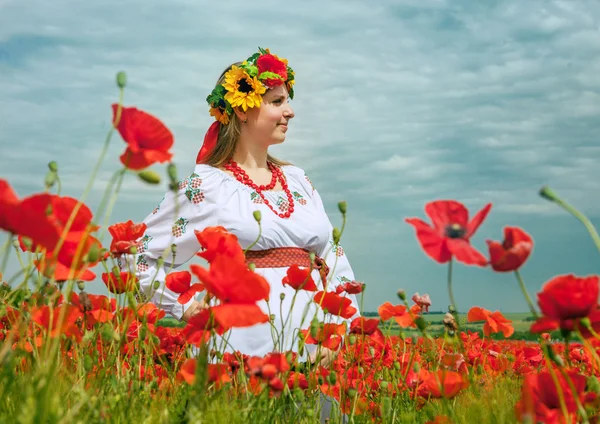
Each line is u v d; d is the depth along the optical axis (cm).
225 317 170
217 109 427
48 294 195
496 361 373
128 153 167
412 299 279
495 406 225
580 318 168
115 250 255
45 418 148
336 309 271
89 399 187
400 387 280
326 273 389
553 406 182
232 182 398
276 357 204
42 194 158
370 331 286
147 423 187
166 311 364
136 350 246
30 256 176
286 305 370
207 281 174
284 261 384
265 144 423
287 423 232
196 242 385
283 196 408
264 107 417
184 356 282
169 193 391
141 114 167
